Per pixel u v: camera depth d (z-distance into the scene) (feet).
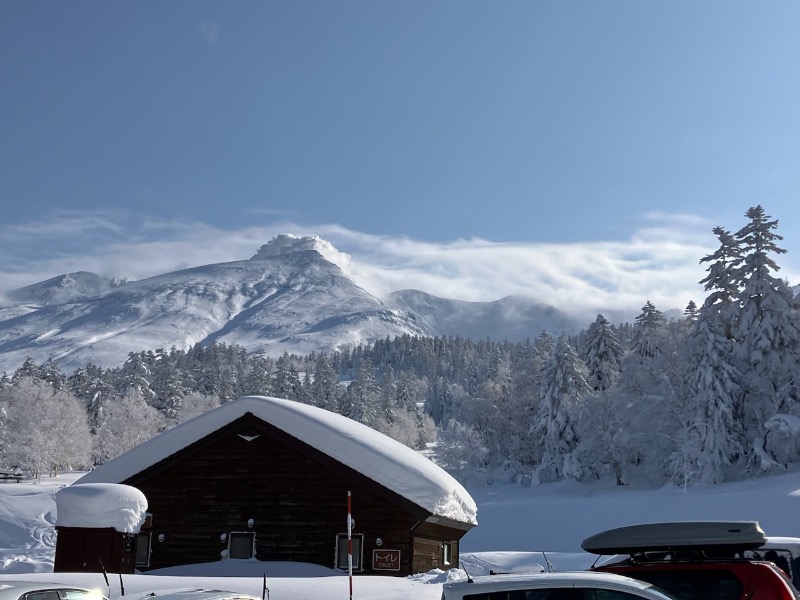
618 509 202.18
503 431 321.52
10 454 347.56
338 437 80.64
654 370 249.96
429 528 82.99
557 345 290.76
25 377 367.04
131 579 54.70
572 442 284.41
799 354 229.66
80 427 361.30
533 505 212.64
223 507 82.48
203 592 27.76
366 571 78.18
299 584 55.77
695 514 192.13
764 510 185.78
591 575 27.14
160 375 510.58
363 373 588.50
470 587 26.96
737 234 239.30
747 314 232.12
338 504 80.64
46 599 29.17
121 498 67.31
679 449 234.58
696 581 30.91
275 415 82.23
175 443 83.87
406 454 85.87
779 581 30.12
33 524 149.07
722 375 225.56
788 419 218.79
